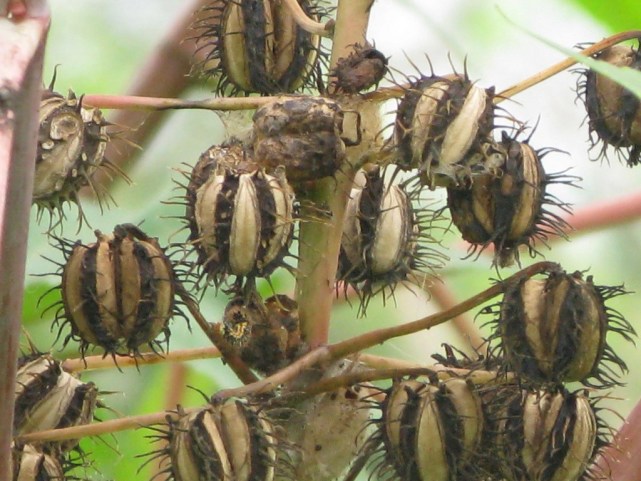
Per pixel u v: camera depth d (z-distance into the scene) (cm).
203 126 103
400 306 104
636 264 107
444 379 88
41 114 88
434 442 88
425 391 88
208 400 87
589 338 88
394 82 88
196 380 99
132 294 88
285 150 88
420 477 88
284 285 97
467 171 88
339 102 88
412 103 88
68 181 88
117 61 106
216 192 87
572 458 88
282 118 88
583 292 88
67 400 89
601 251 107
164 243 97
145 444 97
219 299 97
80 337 88
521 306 88
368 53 88
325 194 89
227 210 87
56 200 88
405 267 90
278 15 90
